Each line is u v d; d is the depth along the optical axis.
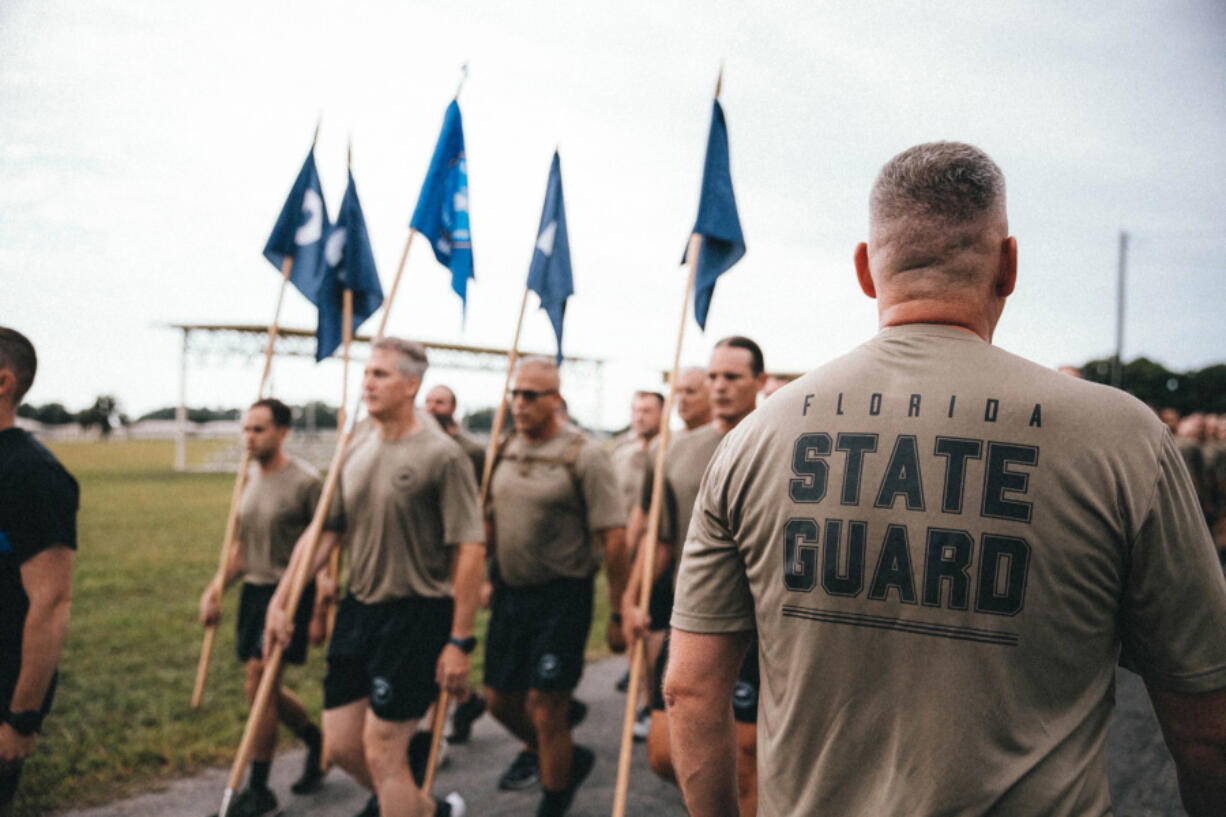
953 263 1.19
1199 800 1.11
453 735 4.79
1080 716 1.03
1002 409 1.08
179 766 4.11
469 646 3.12
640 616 3.07
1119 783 3.85
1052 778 1.00
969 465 1.06
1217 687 1.01
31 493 2.28
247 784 3.95
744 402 3.53
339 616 3.24
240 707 4.95
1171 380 44.75
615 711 5.32
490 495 3.88
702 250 3.41
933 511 1.06
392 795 2.96
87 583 9.23
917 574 1.05
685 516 3.63
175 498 20.39
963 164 1.20
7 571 2.30
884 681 1.06
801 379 1.27
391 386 3.16
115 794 3.79
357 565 3.18
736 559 1.26
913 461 1.09
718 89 3.37
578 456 3.74
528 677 3.77
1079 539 1.02
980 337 1.20
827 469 1.13
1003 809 0.99
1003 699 1.01
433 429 3.29
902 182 1.23
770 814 1.15
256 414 3.99
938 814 1.00
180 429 32.66
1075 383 1.10
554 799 3.50
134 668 5.82
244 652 3.98
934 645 1.04
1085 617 1.03
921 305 1.20
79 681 5.48
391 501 3.11
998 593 1.02
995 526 1.03
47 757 4.14
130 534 13.57
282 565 3.99
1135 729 4.65
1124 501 1.02
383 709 3.01
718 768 1.28
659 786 4.10
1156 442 1.05
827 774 1.08
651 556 3.13
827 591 1.10
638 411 6.11
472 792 4.02
